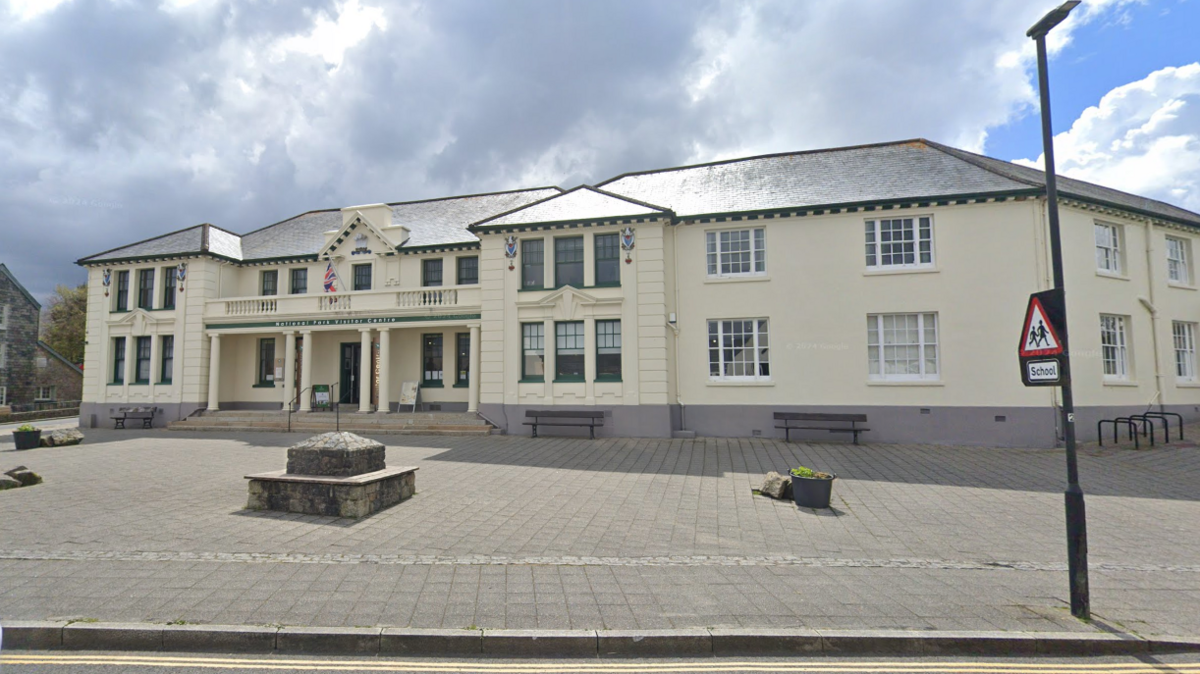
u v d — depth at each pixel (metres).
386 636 4.75
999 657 4.78
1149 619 5.32
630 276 18.44
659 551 7.19
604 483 11.22
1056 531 8.30
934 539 7.87
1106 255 17.88
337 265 23.97
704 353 18.34
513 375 19.16
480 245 21.52
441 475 11.84
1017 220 16.56
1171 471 12.44
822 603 5.59
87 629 4.77
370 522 8.23
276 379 23.75
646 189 21.55
